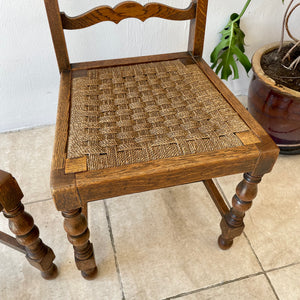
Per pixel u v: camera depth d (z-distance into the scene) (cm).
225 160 59
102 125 66
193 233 95
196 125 66
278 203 103
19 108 119
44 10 94
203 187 108
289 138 111
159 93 75
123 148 60
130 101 72
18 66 106
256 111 110
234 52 108
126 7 76
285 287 83
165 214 100
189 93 74
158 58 87
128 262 88
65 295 81
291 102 97
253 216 100
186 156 59
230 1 107
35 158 116
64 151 59
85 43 105
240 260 89
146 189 60
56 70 111
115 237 94
